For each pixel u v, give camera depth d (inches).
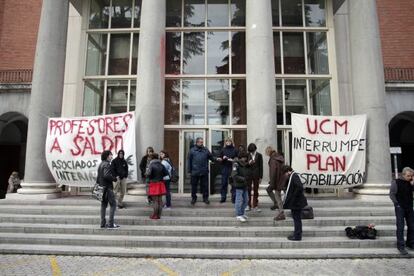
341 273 231.3
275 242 289.1
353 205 394.0
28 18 727.7
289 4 575.2
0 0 735.7
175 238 301.7
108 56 567.5
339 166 429.4
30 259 265.9
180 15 566.9
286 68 558.3
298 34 569.6
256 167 366.3
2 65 710.5
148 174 342.3
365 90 443.2
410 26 693.3
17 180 590.6
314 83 553.3
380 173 420.8
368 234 300.8
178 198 434.0
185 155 522.9
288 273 230.8
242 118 534.6
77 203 399.5
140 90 438.6
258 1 450.9
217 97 541.6
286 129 532.7
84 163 430.6
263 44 438.9
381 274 228.5
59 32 465.7
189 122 534.6
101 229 317.4
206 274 227.9
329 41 560.4
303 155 430.0
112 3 584.7
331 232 312.5
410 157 760.3
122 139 425.4
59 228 322.7
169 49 556.7
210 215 358.3
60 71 465.1
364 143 433.1
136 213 364.5
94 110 555.5
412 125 764.6
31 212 372.5
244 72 548.7
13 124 802.8
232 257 268.1
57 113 458.0
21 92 671.1
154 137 427.5
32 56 713.6
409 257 270.1
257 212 353.4
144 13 454.9
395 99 640.4
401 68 676.7
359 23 457.7
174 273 229.8
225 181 399.2
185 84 545.6
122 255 273.0
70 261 260.4
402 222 275.7
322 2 577.3
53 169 434.3
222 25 563.5
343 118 437.4
